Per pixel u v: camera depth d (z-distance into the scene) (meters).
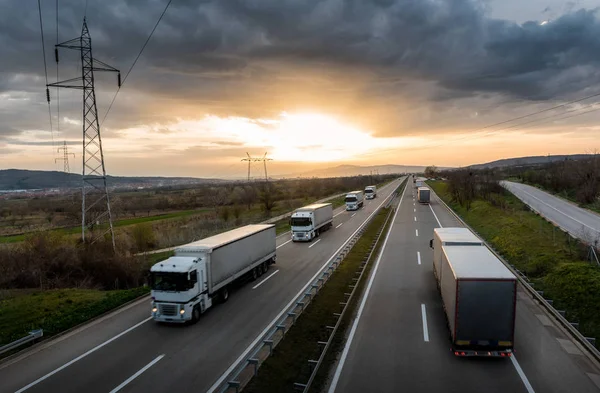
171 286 16.92
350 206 63.47
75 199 80.00
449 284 14.52
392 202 73.25
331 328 15.78
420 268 25.44
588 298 17.12
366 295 20.05
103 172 34.12
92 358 14.12
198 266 17.78
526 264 24.48
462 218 49.38
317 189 109.56
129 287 27.48
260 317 17.78
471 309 12.79
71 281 26.39
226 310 18.91
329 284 21.97
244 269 22.39
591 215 41.84
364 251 31.00
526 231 32.47
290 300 20.02
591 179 53.78
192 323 17.22
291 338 15.02
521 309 17.70
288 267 27.36
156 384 12.07
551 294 19.09
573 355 13.23
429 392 11.06
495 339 12.72
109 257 28.64
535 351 13.56
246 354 14.02
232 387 11.44
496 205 49.81
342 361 13.05
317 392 11.20
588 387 11.23
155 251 38.16
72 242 31.83
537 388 11.19
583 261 21.80
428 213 55.59
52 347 15.28
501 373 12.08
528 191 67.25
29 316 18.75
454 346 13.08
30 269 25.64
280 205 81.56
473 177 64.44
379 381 11.72
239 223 53.19
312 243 36.59
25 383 12.41
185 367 13.16
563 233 30.78
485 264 14.37
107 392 11.68
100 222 54.78
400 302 18.92
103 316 18.91
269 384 11.80
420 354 13.45
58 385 12.21
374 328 15.80
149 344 15.23
